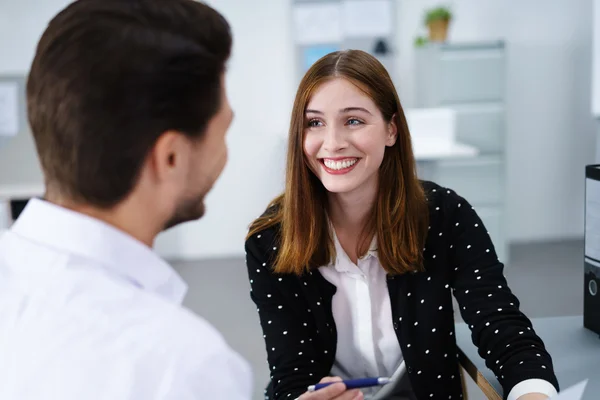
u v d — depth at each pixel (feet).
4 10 14.71
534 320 4.88
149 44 1.73
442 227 4.39
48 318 1.65
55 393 1.56
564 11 15.85
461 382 4.74
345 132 3.96
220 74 1.90
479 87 14.19
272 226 4.49
